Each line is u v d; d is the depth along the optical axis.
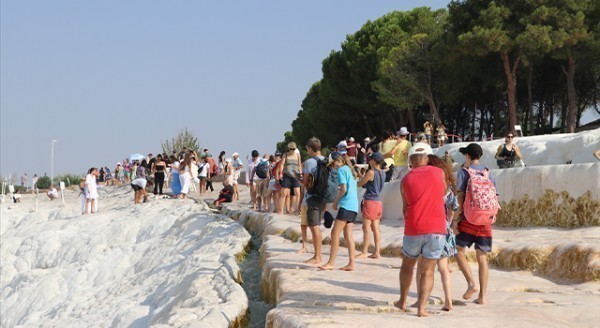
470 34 37.94
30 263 28.83
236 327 10.16
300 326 7.33
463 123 54.25
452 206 9.01
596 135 19.59
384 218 19.44
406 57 44.34
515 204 15.13
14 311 23.11
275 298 11.21
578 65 40.34
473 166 9.05
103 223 29.73
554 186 14.27
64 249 28.61
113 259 23.98
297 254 13.95
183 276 15.30
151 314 14.21
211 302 11.07
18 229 32.56
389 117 52.81
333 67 52.78
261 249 16.28
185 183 32.78
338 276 11.20
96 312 16.52
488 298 9.69
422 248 8.02
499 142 23.52
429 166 8.14
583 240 11.96
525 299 9.58
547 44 36.12
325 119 56.41
